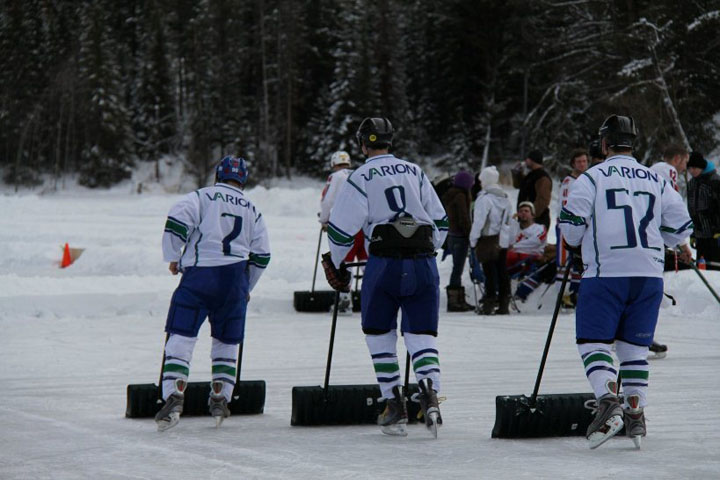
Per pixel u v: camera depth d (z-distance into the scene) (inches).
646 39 3654.0
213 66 6899.6
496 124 6112.2
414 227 469.1
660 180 460.1
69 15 7731.3
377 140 482.9
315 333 988.6
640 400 446.3
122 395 618.2
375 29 6619.1
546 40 5191.9
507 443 458.3
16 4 7401.6
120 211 3754.9
